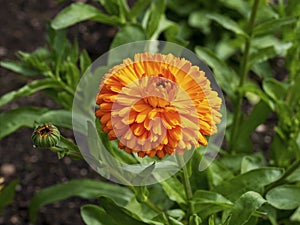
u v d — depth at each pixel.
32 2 1.22
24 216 0.93
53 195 0.79
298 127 0.74
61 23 0.72
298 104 0.77
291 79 0.79
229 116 0.81
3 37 1.16
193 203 0.62
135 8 0.75
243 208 0.57
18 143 1.02
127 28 0.71
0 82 1.09
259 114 0.77
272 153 0.78
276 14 0.79
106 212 0.63
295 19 0.73
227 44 1.05
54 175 0.98
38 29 1.17
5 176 0.98
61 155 0.56
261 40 0.78
